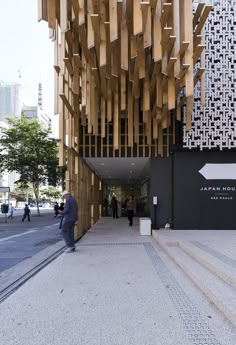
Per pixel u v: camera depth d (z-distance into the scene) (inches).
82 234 618.5
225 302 201.5
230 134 612.7
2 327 185.5
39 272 322.7
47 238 620.1
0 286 269.4
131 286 267.7
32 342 164.9
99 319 195.5
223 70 610.2
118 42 434.3
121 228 770.2
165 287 264.4
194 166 640.4
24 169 1411.2
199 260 322.0
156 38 398.6
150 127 597.6
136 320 193.2
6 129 1395.2
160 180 646.5
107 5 409.7
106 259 385.4
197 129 616.1
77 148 591.2
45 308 216.8
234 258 308.0
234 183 636.1
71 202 438.6
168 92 455.5
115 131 559.2
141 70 430.9
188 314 202.5
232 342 162.2
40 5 395.9
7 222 1123.3
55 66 449.1
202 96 555.2
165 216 647.1
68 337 170.2
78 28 402.3
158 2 397.1
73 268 338.3
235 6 604.1
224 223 632.4
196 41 471.2
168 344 160.4
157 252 432.5
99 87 524.1
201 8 451.5
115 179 1205.7
